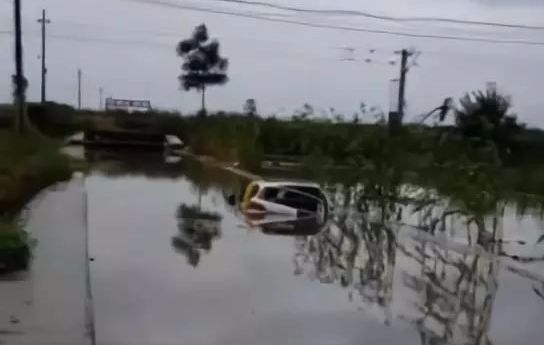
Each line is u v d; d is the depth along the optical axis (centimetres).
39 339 872
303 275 1339
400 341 959
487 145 2627
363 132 3055
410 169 2395
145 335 927
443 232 1922
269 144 3906
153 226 1805
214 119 5216
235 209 2180
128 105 6091
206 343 909
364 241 1745
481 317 1099
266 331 970
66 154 3725
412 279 1349
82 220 1836
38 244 1463
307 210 2070
